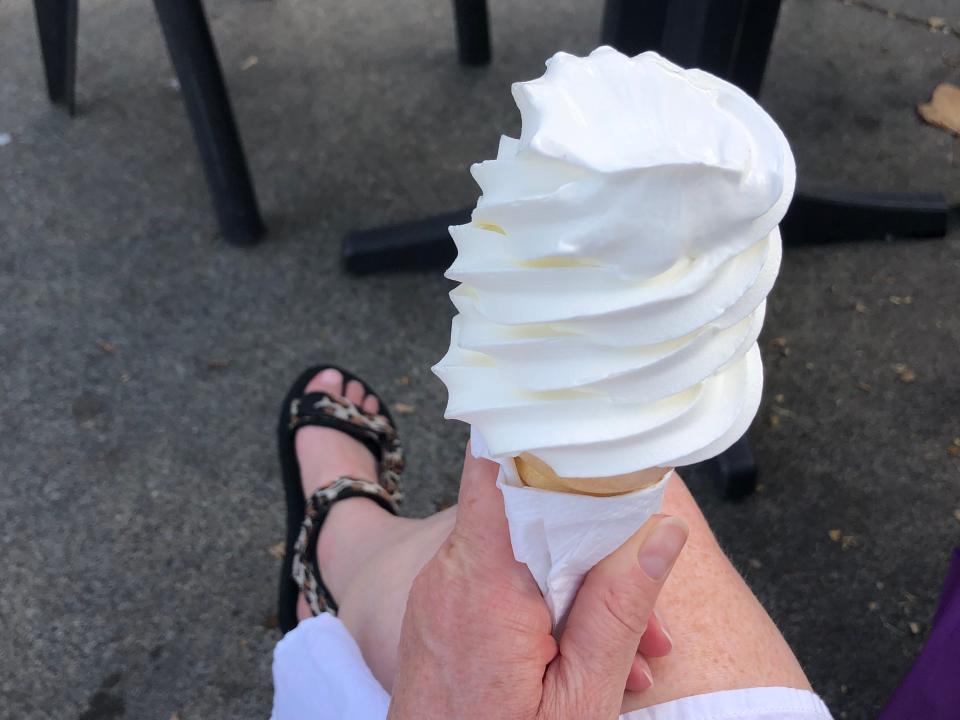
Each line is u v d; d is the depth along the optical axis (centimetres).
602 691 33
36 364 76
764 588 62
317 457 67
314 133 97
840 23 109
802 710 37
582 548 32
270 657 60
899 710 45
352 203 89
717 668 38
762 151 27
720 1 57
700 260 27
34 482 69
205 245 86
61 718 58
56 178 93
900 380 73
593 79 27
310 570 60
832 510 65
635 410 28
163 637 61
